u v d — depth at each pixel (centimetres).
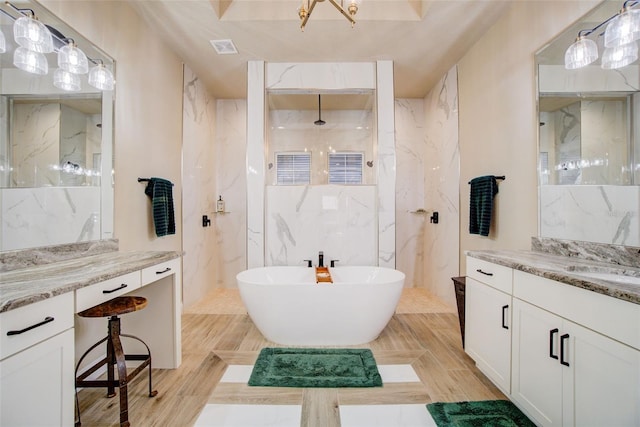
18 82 146
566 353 121
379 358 214
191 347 232
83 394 172
